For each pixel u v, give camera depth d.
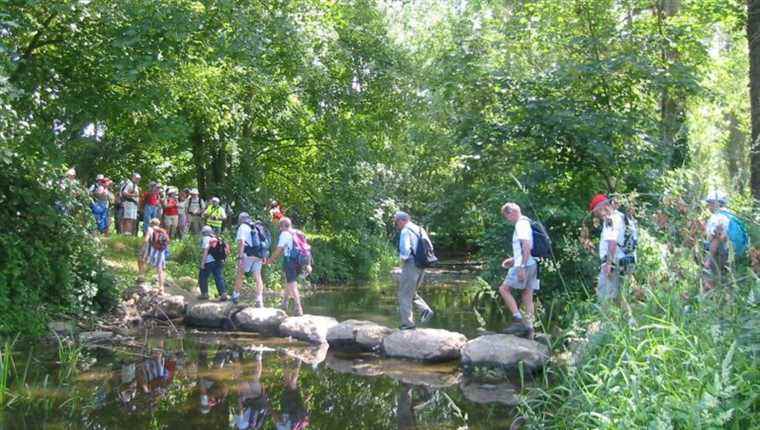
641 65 11.52
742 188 5.75
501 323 11.45
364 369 8.24
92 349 9.28
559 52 13.17
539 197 12.33
